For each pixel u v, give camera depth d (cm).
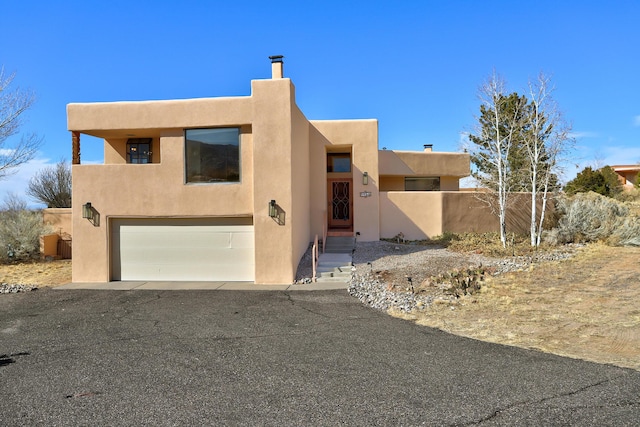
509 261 1404
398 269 1361
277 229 1337
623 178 4153
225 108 1359
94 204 1423
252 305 1056
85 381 574
